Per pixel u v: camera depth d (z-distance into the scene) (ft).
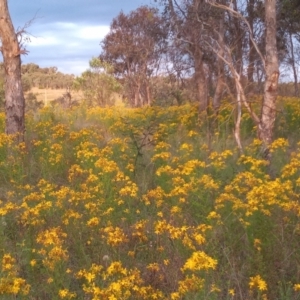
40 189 21.06
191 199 18.45
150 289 12.94
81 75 77.10
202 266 12.47
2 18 31.78
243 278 14.35
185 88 54.65
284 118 35.65
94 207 17.78
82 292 14.26
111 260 15.25
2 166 25.27
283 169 20.98
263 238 15.65
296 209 15.83
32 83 121.90
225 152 23.71
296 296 13.48
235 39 40.93
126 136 31.53
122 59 98.63
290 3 51.42
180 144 29.84
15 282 12.71
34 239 16.69
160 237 16.25
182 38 42.98
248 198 16.60
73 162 27.25
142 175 23.89
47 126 34.37
